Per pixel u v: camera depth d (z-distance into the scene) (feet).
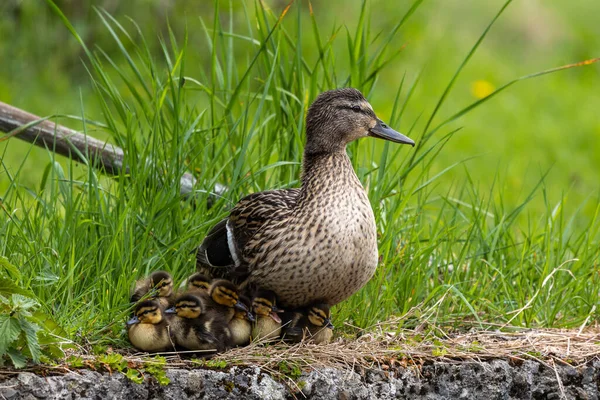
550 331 33.94
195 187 34.19
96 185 33.30
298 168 36.78
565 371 31.40
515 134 69.31
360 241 29.63
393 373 29.48
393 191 40.14
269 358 28.48
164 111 40.01
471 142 66.28
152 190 33.76
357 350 29.91
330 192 29.86
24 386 24.95
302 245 29.30
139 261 31.65
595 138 70.95
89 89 62.23
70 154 34.37
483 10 92.89
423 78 75.05
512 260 37.68
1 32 61.46
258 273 30.14
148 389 26.48
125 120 36.37
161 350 28.53
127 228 32.24
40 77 61.67
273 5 69.62
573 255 38.32
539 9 94.68
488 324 34.12
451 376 30.14
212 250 31.53
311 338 30.04
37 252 31.17
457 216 41.34
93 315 29.63
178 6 64.39
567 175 64.54
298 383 28.12
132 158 34.19
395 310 34.30
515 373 30.81
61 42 63.10
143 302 28.45
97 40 63.57
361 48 37.99
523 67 84.43
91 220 32.07
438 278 36.68
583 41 90.79
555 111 75.66
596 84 84.64
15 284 26.21
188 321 28.48
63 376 25.57
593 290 36.42
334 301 30.78
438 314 34.37
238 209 31.65
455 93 74.18
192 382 26.96
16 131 34.68
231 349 29.07
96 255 32.09
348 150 38.01
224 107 38.29
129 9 63.57
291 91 38.09
